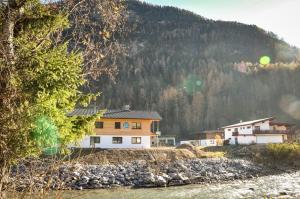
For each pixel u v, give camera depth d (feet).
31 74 28.60
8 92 23.98
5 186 23.89
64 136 30.89
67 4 33.65
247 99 610.24
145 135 186.70
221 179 132.36
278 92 627.87
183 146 190.70
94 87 33.63
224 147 248.11
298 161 180.24
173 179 121.29
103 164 142.61
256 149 207.62
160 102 545.85
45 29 33.01
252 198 86.69
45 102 28.32
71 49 32.24
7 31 29.17
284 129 265.75
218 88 641.81
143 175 124.98
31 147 25.88
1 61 25.08
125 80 613.11
